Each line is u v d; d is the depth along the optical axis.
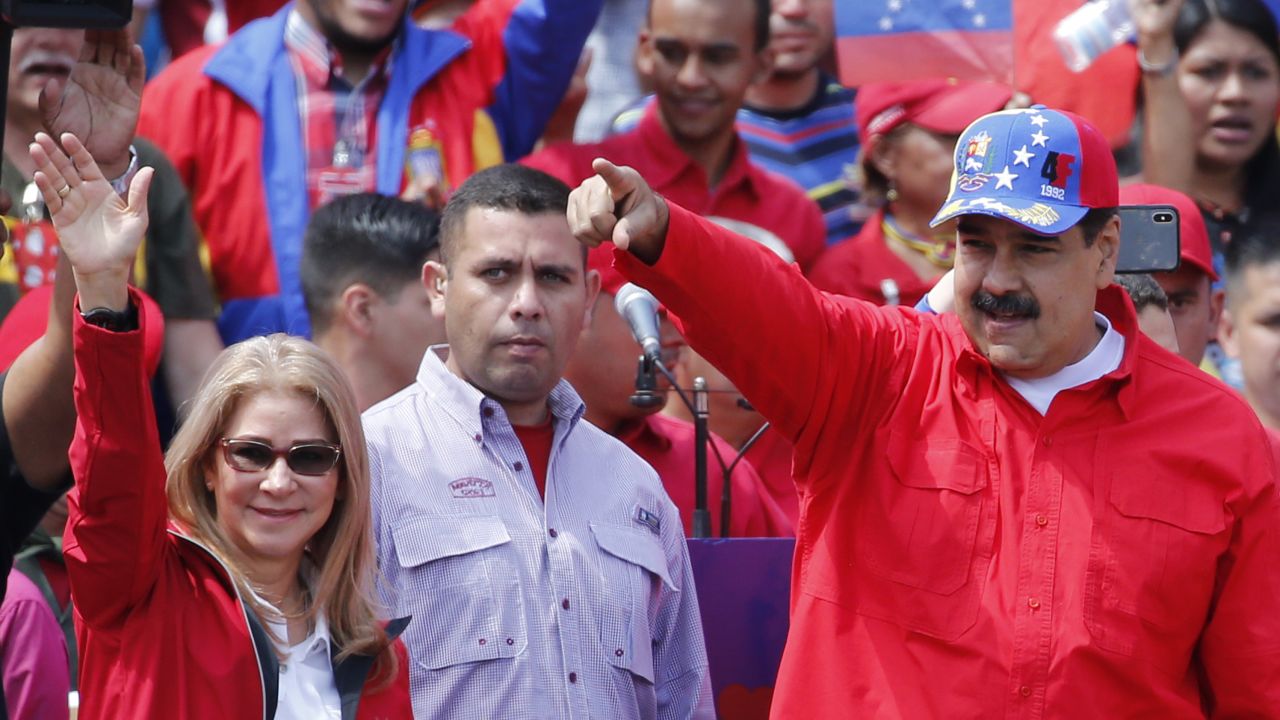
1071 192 10.77
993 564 10.69
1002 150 10.90
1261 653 10.84
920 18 20.55
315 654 10.77
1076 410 10.95
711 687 12.98
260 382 10.81
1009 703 10.46
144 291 18.11
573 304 12.83
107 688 10.30
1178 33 21.12
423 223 16.86
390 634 10.95
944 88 20.48
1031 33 20.77
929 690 10.56
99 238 9.79
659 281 10.08
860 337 11.07
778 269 10.60
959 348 11.24
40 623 13.80
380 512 12.05
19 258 17.34
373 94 19.30
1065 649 10.50
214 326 18.45
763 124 20.97
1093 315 11.18
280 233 18.73
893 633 10.72
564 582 12.12
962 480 10.84
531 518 12.27
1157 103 21.14
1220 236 21.14
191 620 10.38
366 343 16.58
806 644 10.97
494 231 12.66
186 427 10.88
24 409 11.00
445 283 13.00
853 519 11.01
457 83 19.52
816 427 11.06
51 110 10.98
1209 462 10.84
